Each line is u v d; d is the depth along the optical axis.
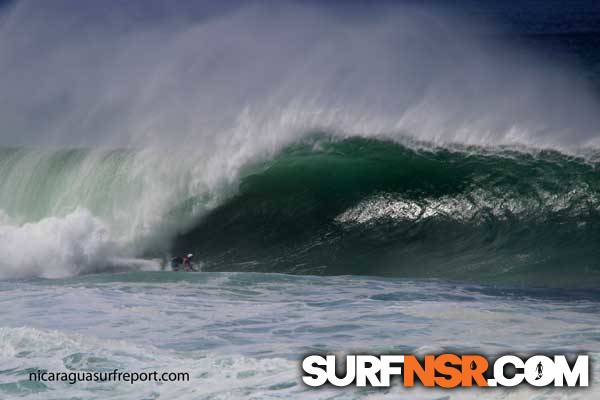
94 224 56.56
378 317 33.97
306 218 55.94
